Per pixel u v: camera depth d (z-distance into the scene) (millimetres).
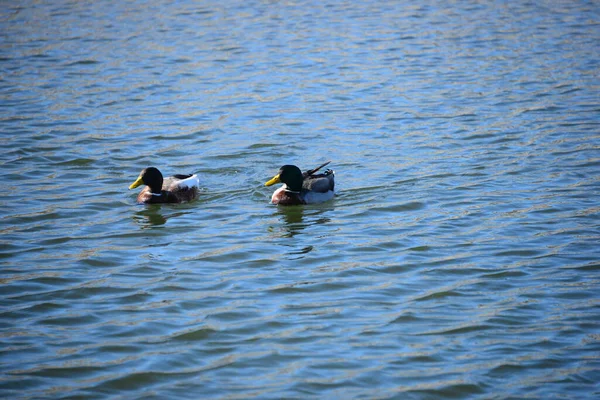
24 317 13133
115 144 22281
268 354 12062
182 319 13102
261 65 30219
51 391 11094
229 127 23797
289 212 17891
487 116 24234
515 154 21016
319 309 13422
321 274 14742
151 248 15953
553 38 33156
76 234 16609
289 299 13789
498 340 12383
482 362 11805
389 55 31312
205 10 39062
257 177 20109
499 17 37031
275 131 23375
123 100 26297
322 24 36281
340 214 17688
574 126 23016
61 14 38375
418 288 14156
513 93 26359
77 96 26641
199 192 19188
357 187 19188
